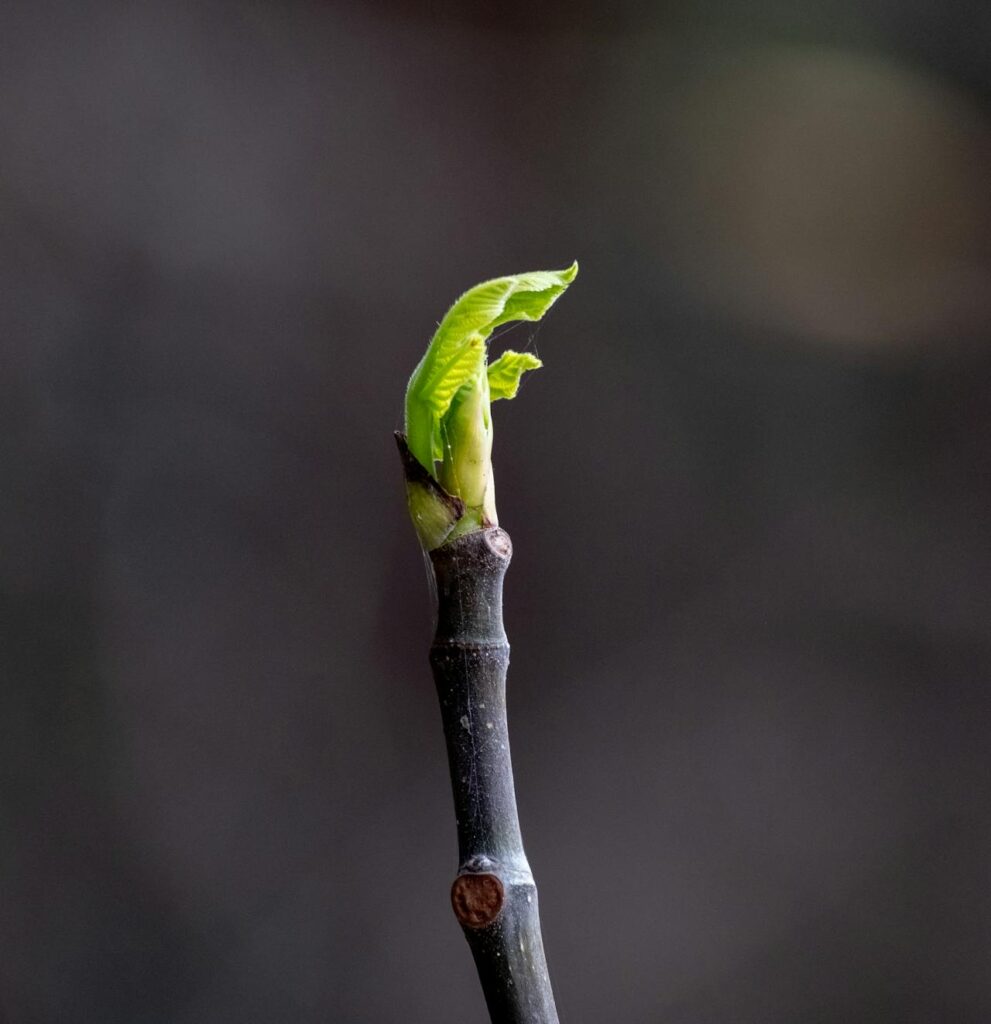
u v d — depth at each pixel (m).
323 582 2.48
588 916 2.39
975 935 2.37
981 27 2.55
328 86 2.58
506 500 2.50
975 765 2.41
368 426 2.52
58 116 2.48
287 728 2.44
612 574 2.51
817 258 2.56
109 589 2.42
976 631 2.44
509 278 0.76
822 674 2.48
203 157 2.53
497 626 0.76
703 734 2.47
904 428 2.51
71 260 2.47
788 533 2.51
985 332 2.51
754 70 2.61
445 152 2.59
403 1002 2.36
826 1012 2.37
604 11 2.62
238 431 2.50
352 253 2.55
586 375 2.55
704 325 2.57
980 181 2.54
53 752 2.37
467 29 2.62
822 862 2.42
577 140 2.60
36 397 2.44
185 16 2.56
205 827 2.39
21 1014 2.27
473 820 0.75
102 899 2.34
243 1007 2.33
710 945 2.39
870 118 2.57
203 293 2.51
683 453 2.54
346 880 2.41
